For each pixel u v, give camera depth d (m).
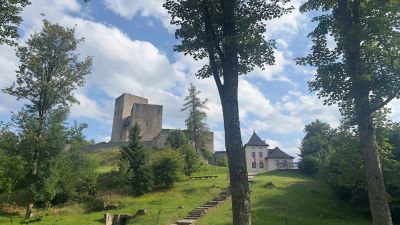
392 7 15.89
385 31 15.88
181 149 55.97
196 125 68.94
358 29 15.54
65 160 39.94
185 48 15.96
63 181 41.59
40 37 40.62
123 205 38.12
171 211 31.89
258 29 15.21
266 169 81.88
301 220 27.44
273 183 41.94
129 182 46.09
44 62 40.56
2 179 38.88
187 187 44.38
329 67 17.70
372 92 16.36
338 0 17.22
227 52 14.47
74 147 41.19
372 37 16.44
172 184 46.62
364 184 28.70
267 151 83.62
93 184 44.94
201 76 16.75
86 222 30.89
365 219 28.81
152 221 28.59
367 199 30.41
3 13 18.62
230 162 13.29
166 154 47.16
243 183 12.98
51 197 38.22
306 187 40.97
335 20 18.05
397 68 15.74
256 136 85.94
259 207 31.41
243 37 14.02
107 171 57.47
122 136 103.69
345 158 29.45
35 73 39.88
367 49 16.94
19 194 43.78
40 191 36.91
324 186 41.34
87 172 42.50
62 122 39.50
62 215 36.00
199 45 15.58
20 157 36.91
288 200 34.25
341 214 30.31
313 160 53.69
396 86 15.66
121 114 106.88
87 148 83.25
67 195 42.78
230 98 13.88
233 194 12.95
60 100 39.91
